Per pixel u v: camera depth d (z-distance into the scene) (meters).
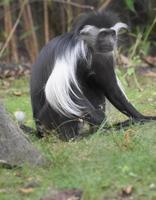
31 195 7.31
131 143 8.97
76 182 7.48
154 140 9.21
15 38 20.05
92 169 7.91
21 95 15.80
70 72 10.86
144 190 7.11
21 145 8.43
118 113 12.15
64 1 19.31
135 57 16.91
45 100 11.10
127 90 15.05
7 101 14.84
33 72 11.48
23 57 21.05
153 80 16.61
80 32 11.14
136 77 16.94
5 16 19.22
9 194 7.41
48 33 19.84
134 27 20.89
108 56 11.22
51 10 19.91
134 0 20.73
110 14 11.57
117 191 7.15
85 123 10.95
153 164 7.91
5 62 19.38
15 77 18.08
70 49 11.02
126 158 8.20
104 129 10.31
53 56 11.04
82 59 11.03
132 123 10.62
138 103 13.35
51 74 10.80
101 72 11.25
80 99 10.91
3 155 8.35
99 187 7.29
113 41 11.27
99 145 9.11
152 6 19.41
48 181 7.70
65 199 7.08
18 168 8.28
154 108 12.73
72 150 8.98
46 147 9.31
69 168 8.07
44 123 11.16
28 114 13.34
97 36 11.13
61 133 10.91
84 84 11.45
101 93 11.77
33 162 8.34
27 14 19.56
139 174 7.64
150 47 20.89
